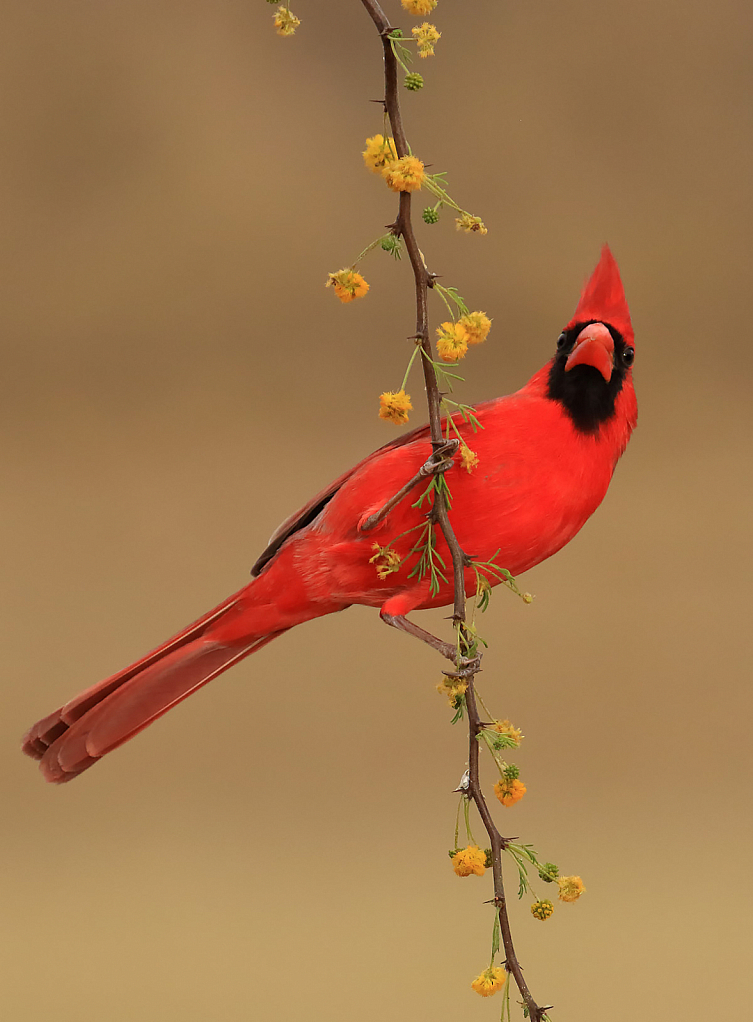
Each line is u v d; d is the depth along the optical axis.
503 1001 3.13
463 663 3.36
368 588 4.07
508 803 3.28
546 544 4.06
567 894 3.21
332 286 3.29
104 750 4.31
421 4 3.18
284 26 3.11
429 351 3.38
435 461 3.57
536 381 4.16
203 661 4.34
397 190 3.24
